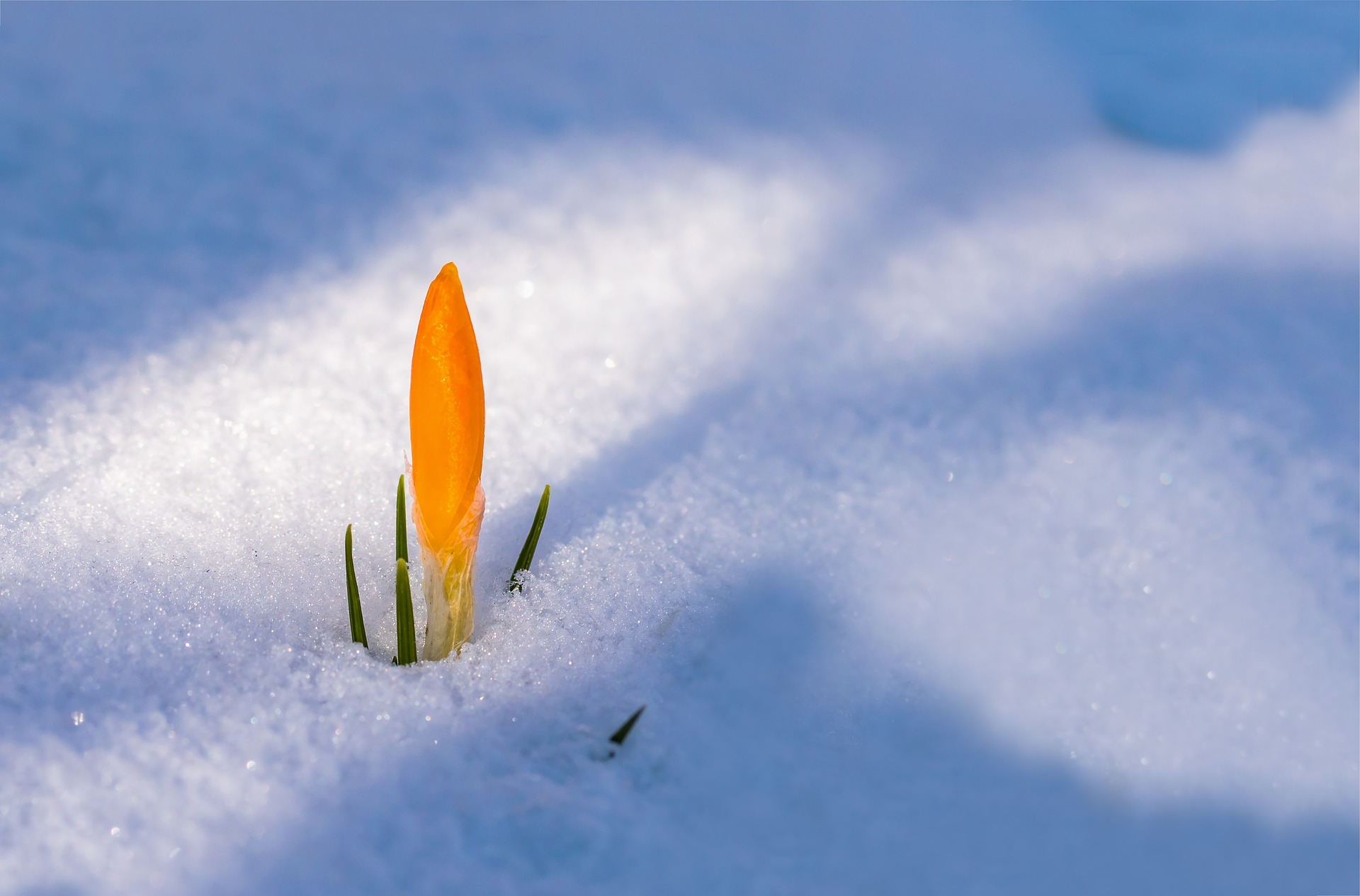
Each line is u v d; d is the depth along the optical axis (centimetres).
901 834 43
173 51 68
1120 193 62
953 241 56
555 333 52
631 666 45
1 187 54
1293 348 52
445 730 43
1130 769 44
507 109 64
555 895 42
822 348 52
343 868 42
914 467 49
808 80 73
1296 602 46
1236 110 71
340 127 61
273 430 49
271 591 45
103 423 48
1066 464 49
